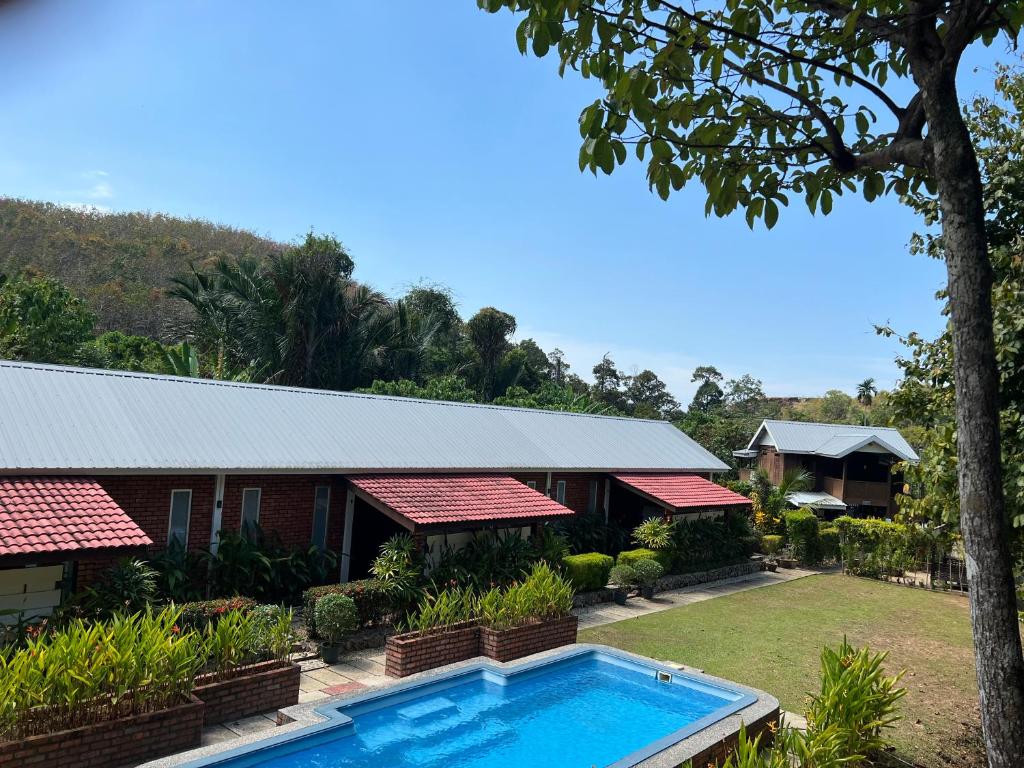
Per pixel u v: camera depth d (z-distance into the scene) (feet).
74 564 39.63
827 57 19.90
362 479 53.01
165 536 45.06
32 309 94.32
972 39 15.62
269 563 46.19
